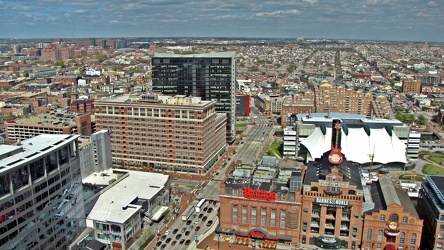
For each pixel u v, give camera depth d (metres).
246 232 197.38
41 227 152.75
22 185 142.38
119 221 188.00
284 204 189.25
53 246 161.25
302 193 190.75
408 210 184.75
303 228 192.75
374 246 185.00
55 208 160.88
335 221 188.25
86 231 186.00
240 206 195.75
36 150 153.75
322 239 187.38
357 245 187.88
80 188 179.62
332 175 186.75
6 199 134.62
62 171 163.88
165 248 192.75
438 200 185.38
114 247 191.12
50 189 156.50
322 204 186.62
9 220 136.50
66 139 169.62
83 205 183.38
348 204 184.12
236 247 193.12
